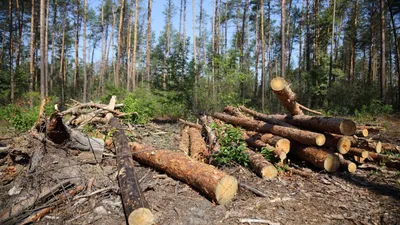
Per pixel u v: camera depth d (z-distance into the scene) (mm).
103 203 3617
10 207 3400
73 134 4918
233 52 15195
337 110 14406
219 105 13812
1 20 26516
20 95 18719
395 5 17641
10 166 4543
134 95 13570
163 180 4543
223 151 5219
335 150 5402
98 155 5012
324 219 3375
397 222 3266
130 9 24016
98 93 24438
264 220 3297
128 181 3785
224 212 3516
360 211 3588
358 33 25594
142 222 3049
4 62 26219
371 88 15289
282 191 4270
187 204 3715
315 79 17609
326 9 20422
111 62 39406
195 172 4137
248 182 4617
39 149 4598
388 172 5145
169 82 13570
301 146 5789
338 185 4570
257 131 7094
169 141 7578
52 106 9258
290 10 25812
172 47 37625
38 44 28391
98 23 35344
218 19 23938
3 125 8930
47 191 3686
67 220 3258
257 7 22000
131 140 6949
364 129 5703
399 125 10734
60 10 28500
